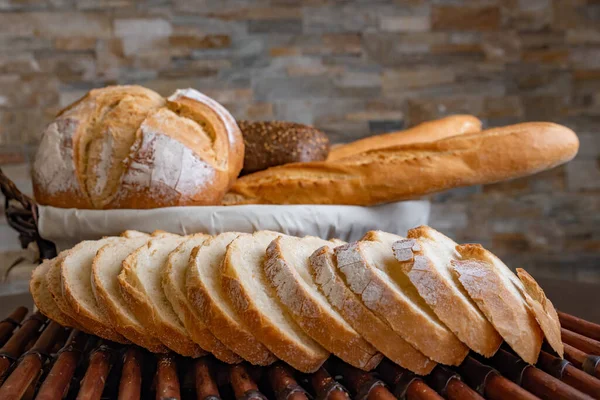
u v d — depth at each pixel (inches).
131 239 45.4
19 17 105.1
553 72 118.7
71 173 52.6
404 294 35.7
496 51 117.6
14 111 106.4
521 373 33.6
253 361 35.9
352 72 114.8
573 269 122.3
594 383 31.2
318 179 54.8
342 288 35.4
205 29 110.0
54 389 33.0
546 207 121.2
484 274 34.7
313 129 64.3
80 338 40.2
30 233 54.7
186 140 52.6
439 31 116.1
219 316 35.4
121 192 51.8
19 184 107.4
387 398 31.8
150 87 109.7
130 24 107.8
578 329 40.0
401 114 116.7
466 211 120.5
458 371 35.2
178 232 50.4
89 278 41.7
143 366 38.0
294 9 112.2
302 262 39.6
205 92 111.3
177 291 37.4
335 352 34.8
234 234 44.4
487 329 33.8
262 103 113.2
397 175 53.5
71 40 106.7
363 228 54.3
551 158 54.9
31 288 41.8
